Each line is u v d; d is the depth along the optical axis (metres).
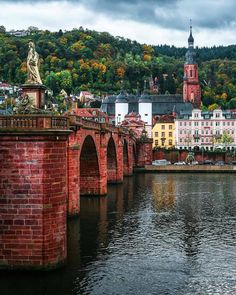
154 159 187.62
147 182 117.81
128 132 132.38
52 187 37.53
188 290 37.19
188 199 84.75
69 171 61.84
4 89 168.25
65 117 39.09
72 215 63.16
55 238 37.94
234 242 51.75
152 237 53.66
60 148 38.22
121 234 54.81
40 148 36.88
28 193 36.97
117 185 108.62
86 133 70.50
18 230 37.16
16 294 35.66
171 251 47.81
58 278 38.34
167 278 39.81
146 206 75.75
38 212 36.97
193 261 44.53
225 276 40.53
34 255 37.16
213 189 101.56
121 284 38.03
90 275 39.91
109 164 109.38
